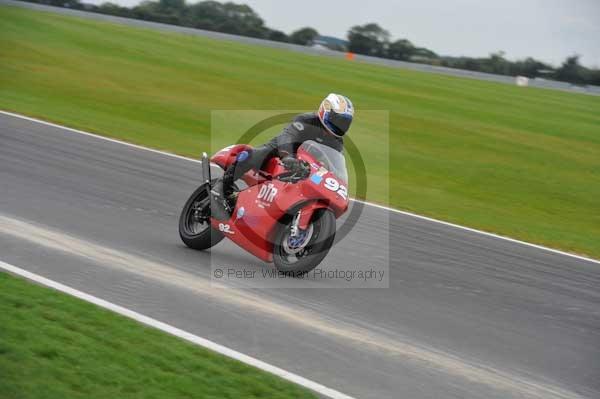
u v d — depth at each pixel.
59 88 50.38
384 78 85.56
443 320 15.95
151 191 25.25
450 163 43.56
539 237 27.22
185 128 43.25
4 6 98.44
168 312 14.38
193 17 131.38
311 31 130.88
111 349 12.18
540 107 77.69
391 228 24.91
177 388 11.11
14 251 16.94
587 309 18.27
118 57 70.00
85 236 18.89
